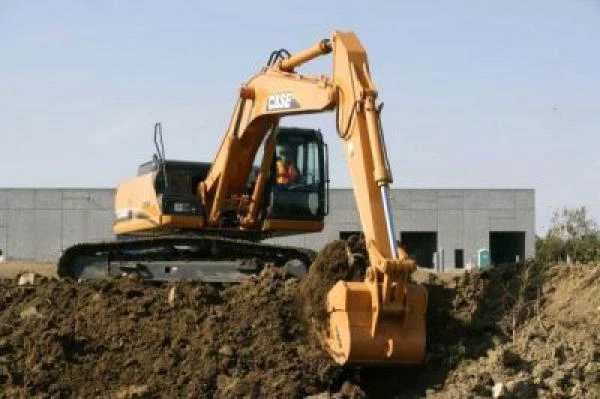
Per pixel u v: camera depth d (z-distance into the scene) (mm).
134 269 16734
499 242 49969
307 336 13148
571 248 31953
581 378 11484
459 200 48656
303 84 14508
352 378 12531
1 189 48812
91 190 48875
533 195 48625
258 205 17531
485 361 12133
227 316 13609
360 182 12406
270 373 12461
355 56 12953
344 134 12961
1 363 12953
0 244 48562
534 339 12477
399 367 12344
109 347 13367
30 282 15391
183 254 17328
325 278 13109
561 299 13633
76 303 14430
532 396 11148
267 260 16984
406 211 48406
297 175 17797
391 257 11828
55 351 13172
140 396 12344
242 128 16656
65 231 48781
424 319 11914
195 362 12828
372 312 11711
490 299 14039
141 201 18250
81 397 12602
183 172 17891
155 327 13602
